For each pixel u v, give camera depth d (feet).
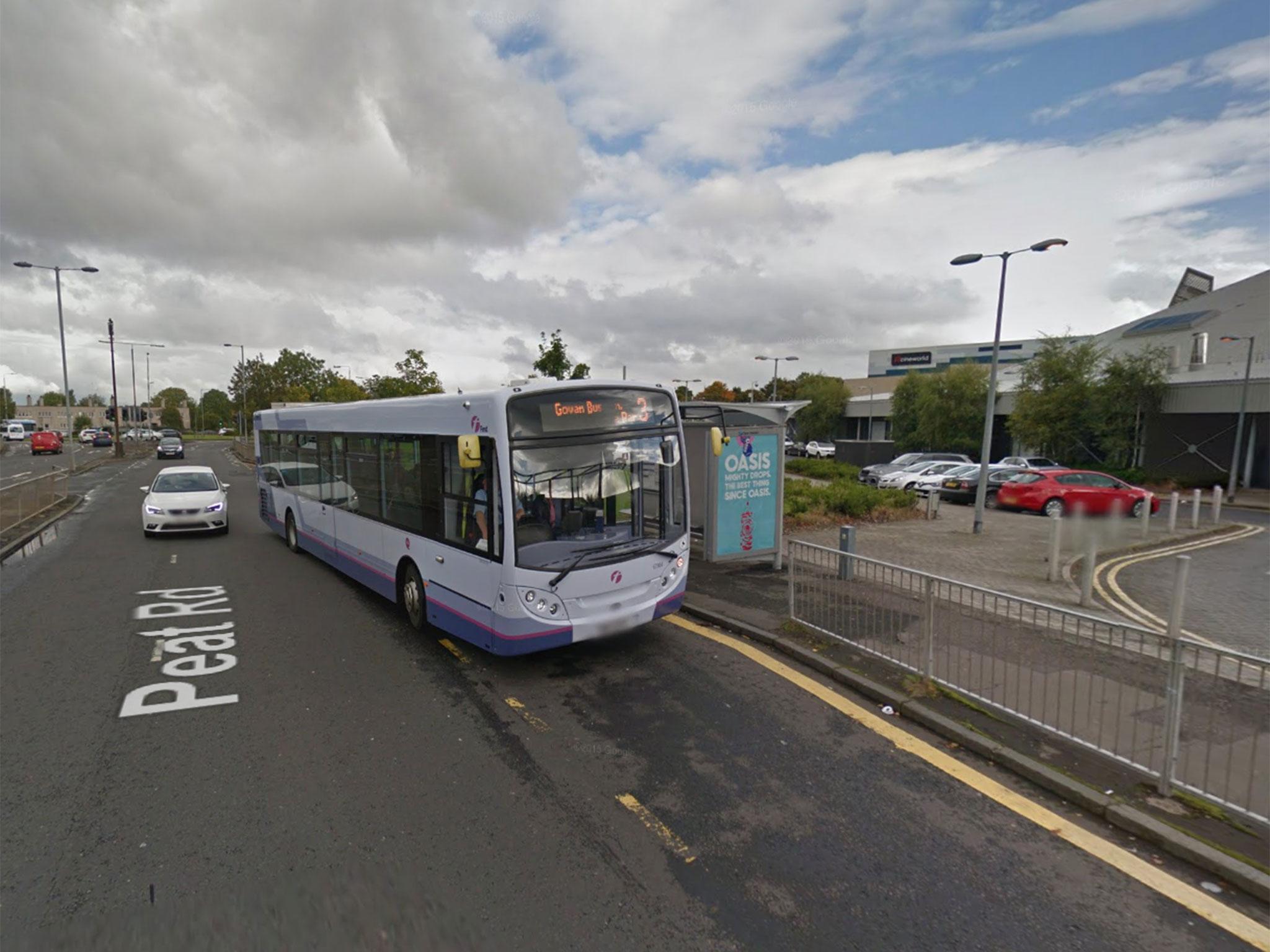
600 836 12.60
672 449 22.53
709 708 18.43
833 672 20.49
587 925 10.28
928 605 18.86
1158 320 141.59
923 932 10.22
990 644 18.78
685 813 13.42
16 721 17.42
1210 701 14.43
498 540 19.53
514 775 14.88
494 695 19.34
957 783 14.56
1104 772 14.42
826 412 192.44
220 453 183.52
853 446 152.66
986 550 43.91
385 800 13.79
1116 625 14.60
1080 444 110.42
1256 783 13.53
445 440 22.43
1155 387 103.86
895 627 20.80
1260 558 44.39
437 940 9.95
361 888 11.08
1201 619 29.12
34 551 41.65
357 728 17.21
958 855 12.11
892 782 14.61
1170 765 13.30
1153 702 16.24
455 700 19.03
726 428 33.94
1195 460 105.91
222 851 12.02
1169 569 40.29
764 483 35.17
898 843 12.45
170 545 43.96
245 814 13.24
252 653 22.86
